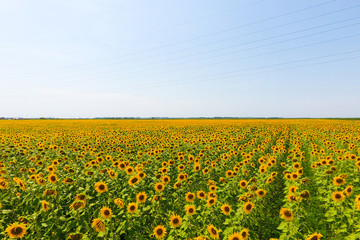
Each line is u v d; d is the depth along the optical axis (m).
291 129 43.09
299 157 14.73
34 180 8.84
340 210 7.23
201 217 6.80
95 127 47.84
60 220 6.75
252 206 6.70
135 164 12.32
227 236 5.71
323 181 9.91
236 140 21.61
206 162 12.93
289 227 6.29
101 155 14.77
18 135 28.58
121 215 7.23
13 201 7.47
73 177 9.72
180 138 24.62
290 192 7.96
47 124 58.41
